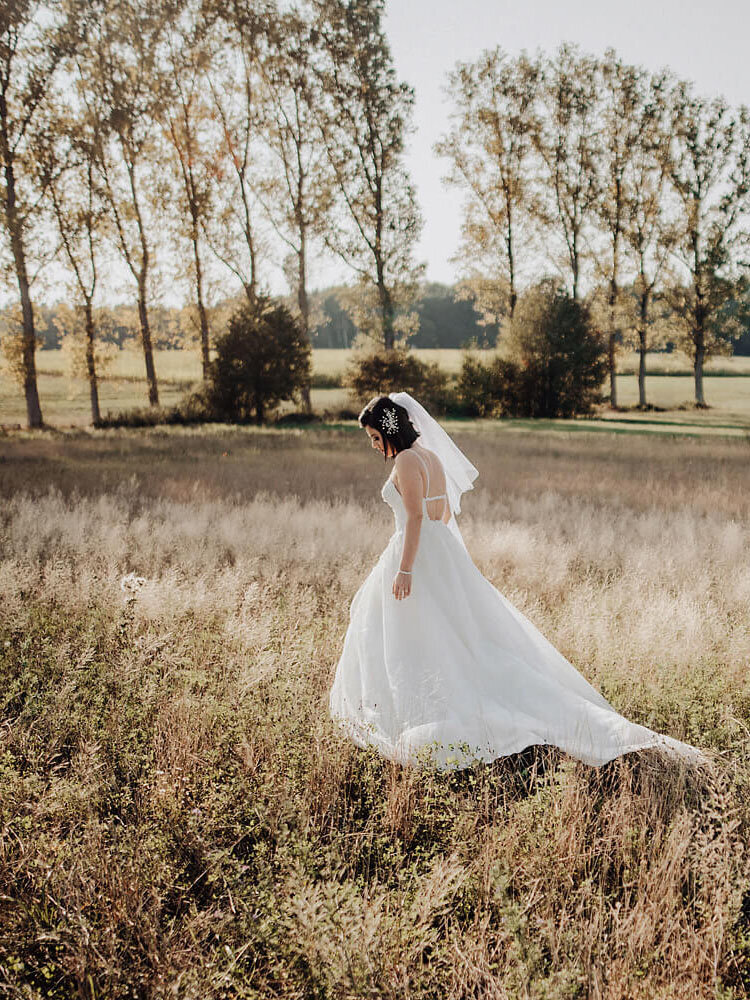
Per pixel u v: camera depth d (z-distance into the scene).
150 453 17.45
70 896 2.26
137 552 6.68
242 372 32.69
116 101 30.09
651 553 6.77
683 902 2.39
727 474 14.12
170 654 4.12
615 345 46.69
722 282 43.12
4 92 27.67
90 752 2.95
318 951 1.96
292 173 36.59
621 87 41.09
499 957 2.09
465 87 40.50
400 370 37.28
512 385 39.84
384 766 3.12
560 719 3.23
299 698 3.51
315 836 2.62
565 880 2.44
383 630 3.45
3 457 15.90
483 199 42.50
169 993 1.94
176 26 32.53
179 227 35.44
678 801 2.83
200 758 3.09
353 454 17.50
